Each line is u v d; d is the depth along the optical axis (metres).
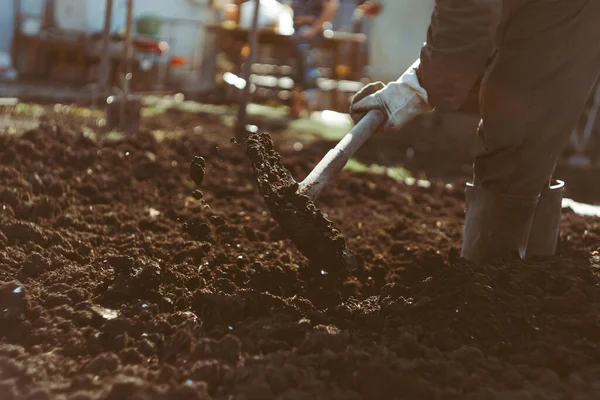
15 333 1.99
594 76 2.41
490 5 2.22
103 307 2.13
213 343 1.92
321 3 7.75
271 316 2.15
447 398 1.78
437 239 3.10
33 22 9.09
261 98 8.98
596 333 2.07
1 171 3.13
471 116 7.51
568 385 1.86
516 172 2.45
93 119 4.82
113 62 8.65
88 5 8.73
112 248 2.63
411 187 4.12
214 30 8.23
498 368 1.91
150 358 1.93
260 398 1.75
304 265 2.62
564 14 2.32
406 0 13.58
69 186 3.19
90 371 1.85
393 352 1.96
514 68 2.38
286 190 2.26
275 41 8.00
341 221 3.24
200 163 2.43
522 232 2.51
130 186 3.37
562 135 2.42
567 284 2.25
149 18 8.90
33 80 8.64
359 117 2.49
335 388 1.80
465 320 2.12
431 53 2.30
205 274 2.45
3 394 1.72
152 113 6.58
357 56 9.62
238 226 2.92
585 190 5.32
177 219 3.01
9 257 2.38
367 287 2.59
